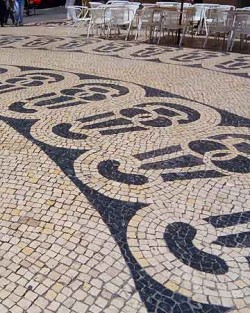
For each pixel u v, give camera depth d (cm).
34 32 1348
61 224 295
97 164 386
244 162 393
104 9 1177
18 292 234
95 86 666
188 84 680
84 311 221
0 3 1516
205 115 527
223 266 256
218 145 432
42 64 843
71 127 479
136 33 1219
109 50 998
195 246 274
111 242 277
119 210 313
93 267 254
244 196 334
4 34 1296
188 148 423
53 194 334
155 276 247
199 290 237
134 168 379
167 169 378
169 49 1009
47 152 412
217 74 750
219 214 310
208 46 1052
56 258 261
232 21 981
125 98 598
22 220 300
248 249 271
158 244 276
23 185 348
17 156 404
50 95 612
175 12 1060
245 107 561
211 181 356
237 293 235
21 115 521
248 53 952
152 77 728
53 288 237
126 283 241
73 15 1380
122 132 463
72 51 988
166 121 502
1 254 264
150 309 223
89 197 330
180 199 329
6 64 845
